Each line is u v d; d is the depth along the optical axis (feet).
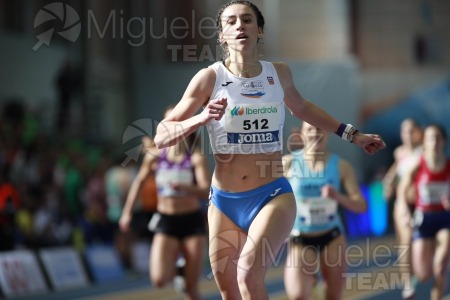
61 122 100.12
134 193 53.72
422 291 68.49
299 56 165.37
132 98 117.70
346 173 45.55
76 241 84.64
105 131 110.42
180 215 50.44
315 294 54.34
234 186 31.96
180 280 51.08
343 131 33.45
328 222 44.04
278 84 31.96
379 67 181.78
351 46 178.60
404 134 71.67
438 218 57.67
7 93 92.48
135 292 73.77
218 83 31.30
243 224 32.17
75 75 103.65
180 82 118.11
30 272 75.05
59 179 85.66
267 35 160.66
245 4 32.12
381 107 176.76
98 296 71.26
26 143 86.58
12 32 94.89
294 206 31.91
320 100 122.52
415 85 179.22
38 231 80.18
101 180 89.30
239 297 32.83
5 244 74.18
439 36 184.65
